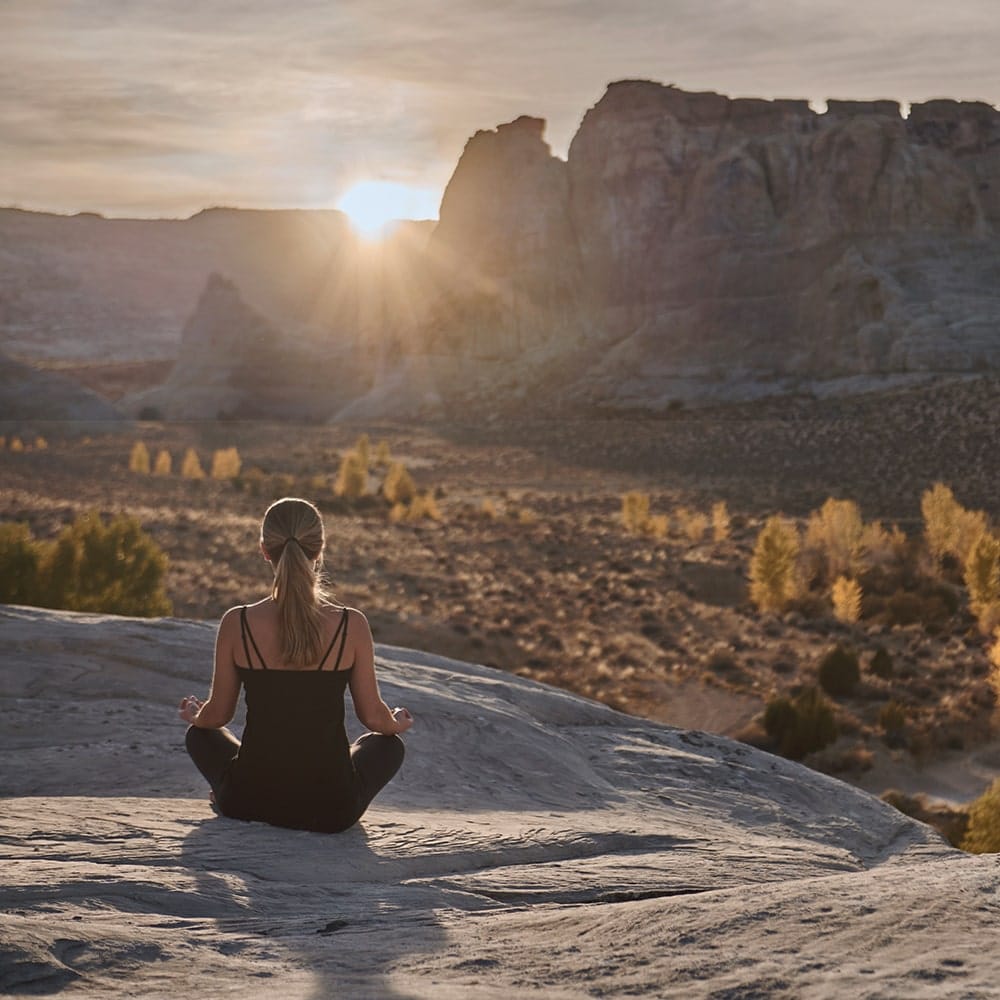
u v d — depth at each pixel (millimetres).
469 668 9062
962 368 105188
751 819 6254
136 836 3611
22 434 126562
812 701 24594
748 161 127250
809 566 43562
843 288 116750
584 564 48156
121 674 7465
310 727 3984
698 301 128125
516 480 87688
